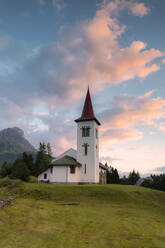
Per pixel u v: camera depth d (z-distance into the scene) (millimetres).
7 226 14844
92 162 44500
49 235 13336
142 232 14844
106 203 26328
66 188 30984
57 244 11844
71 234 13688
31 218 17312
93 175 43688
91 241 12586
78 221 16922
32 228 14672
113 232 14516
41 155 78750
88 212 20453
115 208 23797
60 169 42031
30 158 70188
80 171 44844
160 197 34656
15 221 16234
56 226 15375
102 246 11867
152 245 12391
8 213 18484
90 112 49188
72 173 42312
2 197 25438
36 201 24969
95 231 14547
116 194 30297
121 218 18859
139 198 30609
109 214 20266
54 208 21562
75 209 21594
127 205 26250
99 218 18234
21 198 25938
